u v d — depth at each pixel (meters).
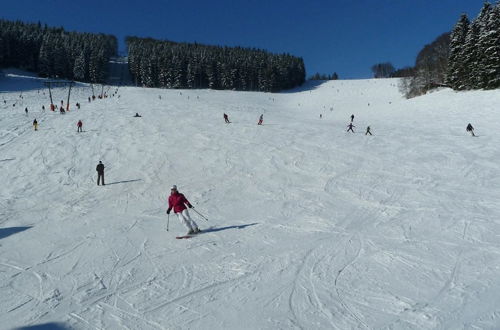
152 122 34.19
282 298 6.71
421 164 19.22
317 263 8.13
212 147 24.73
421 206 12.45
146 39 191.12
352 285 7.08
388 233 9.92
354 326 5.80
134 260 8.74
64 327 6.03
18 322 6.21
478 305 6.16
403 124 37.09
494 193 13.83
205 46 160.12
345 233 10.08
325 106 78.31
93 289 7.30
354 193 14.65
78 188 17.42
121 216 12.93
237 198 14.78
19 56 114.81
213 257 8.72
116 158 22.83
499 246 8.65
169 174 19.38
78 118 37.22
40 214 13.50
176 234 10.68
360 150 23.00
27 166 21.34
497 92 44.34
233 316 6.21
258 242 9.64
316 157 21.48
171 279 7.63
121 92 87.56
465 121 35.16
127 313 6.39
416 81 71.31
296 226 10.92
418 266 7.76
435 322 5.77
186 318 6.19
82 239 10.47
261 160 21.34
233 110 48.78
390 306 6.29
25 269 8.42
